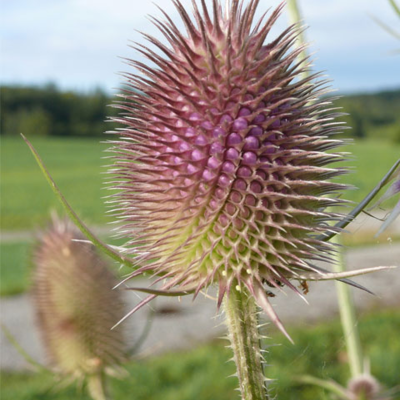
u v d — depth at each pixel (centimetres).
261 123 13
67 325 29
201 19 13
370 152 326
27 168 384
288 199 13
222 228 13
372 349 50
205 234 14
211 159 14
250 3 14
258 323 15
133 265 14
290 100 14
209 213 13
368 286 63
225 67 14
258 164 13
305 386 43
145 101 14
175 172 14
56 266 30
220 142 13
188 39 14
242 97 13
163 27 14
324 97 15
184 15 14
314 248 13
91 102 604
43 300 30
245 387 15
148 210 14
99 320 29
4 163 411
